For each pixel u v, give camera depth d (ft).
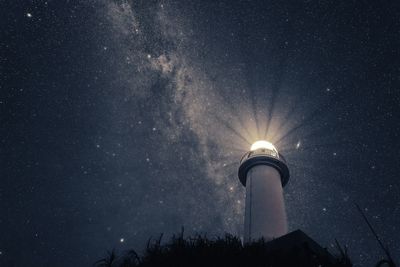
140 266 16.58
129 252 17.85
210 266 15.42
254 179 36.06
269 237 29.78
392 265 13.37
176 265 15.69
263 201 33.35
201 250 16.08
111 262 17.74
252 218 32.22
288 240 17.63
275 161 37.70
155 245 17.39
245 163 38.09
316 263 15.84
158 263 16.02
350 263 15.89
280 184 36.24
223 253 15.88
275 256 16.24
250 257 15.80
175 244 16.75
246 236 31.07
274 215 32.04
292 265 15.70
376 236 14.34
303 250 16.55
